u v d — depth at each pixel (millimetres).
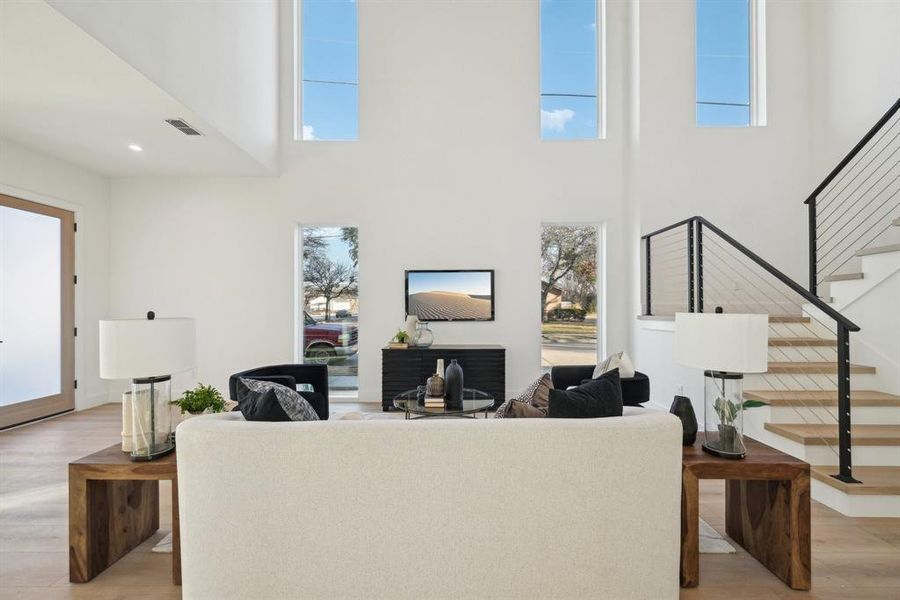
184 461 1559
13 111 3371
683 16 5016
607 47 5273
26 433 3953
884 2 4195
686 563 1843
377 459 1537
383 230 5262
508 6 5270
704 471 1853
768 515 1983
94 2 2426
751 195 5016
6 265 4105
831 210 4773
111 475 1877
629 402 2855
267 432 1544
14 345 4176
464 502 1546
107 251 5180
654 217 4980
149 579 1925
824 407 3098
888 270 3270
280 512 1549
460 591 1562
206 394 2551
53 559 2057
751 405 2008
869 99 4363
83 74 2811
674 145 5000
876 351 3365
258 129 4637
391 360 4734
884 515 2420
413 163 5258
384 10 5266
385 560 1558
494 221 5246
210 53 3648
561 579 1565
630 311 5172
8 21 2266
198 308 5238
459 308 5230
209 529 1560
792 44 5070
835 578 1902
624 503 1562
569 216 5254
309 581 1561
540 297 5266
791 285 2906
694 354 1921
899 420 3020
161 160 4598
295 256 5301
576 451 1544
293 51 5270
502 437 1536
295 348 5285
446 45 5270
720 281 4988
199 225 5223
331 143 5254
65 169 4637
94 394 4980
